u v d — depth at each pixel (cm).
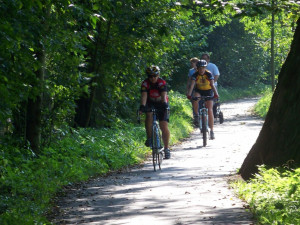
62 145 1852
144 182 1490
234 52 7456
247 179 1401
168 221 983
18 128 1709
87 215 1089
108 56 2323
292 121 1321
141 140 2394
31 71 1316
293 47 1335
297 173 1158
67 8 1548
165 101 1750
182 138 2734
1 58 1225
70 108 1914
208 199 1184
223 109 4856
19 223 975
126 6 2112
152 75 1742
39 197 1252
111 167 1830
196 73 2341
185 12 1539
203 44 4747
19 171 1455
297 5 1409
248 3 1385
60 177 1499
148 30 2133
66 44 1587
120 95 2550
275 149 1340
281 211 940
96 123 2475
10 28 1143
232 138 2564
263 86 7975
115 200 1238
